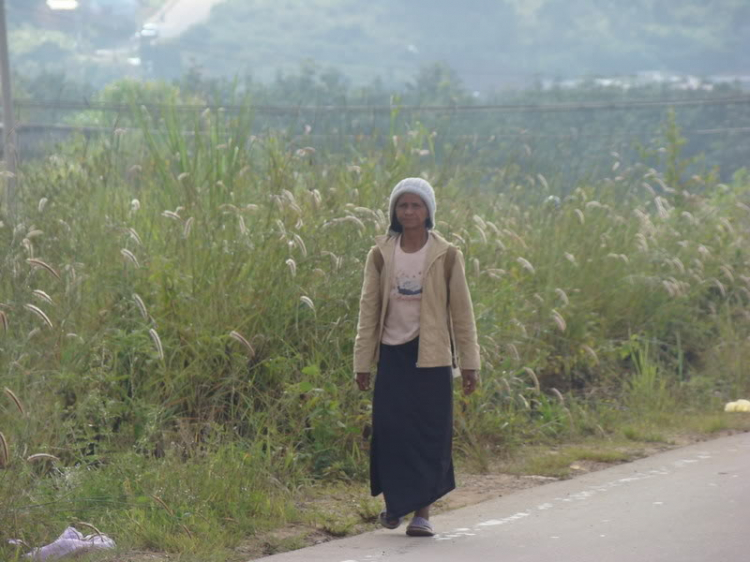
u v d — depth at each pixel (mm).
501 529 12945
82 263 17047
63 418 15102
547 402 19828
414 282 12852
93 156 21359
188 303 16969
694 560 11422
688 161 31906
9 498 11930
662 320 25141
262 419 16172
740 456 17188
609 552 11773
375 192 20250
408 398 12781
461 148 24219
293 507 13742
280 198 18109
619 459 17609
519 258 20344
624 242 25422
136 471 13844
